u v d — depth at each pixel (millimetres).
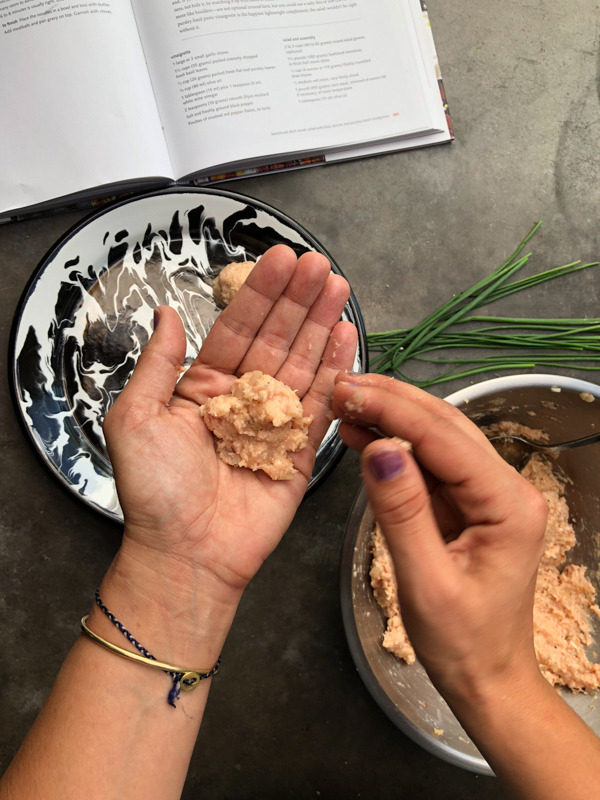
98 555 399
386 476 220
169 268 405
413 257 433
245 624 401
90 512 368
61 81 391
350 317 386
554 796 222
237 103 408
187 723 268
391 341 421
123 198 384
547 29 447
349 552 325
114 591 278
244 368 329
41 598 394
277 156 415
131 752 251
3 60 388
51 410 381
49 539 397
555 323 420
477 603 224
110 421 287
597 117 448
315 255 311
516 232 440
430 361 416
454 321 413
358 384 283
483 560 232
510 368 417
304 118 415
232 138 406
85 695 258
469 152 440
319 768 396
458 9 440
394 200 434
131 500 281
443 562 224
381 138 423
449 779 398
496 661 229
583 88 448
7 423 400
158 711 262
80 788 239
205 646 282
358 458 415
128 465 280
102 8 392
